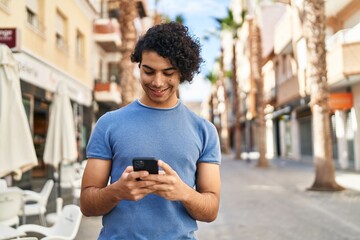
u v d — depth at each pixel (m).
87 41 19.30
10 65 5.32
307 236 6.22
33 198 6.55
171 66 1.56
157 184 1.36
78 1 16.98
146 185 1.35
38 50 12.45
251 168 21.58
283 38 22.31
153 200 1.55
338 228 6.72
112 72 24.81
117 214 1.54
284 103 24.33
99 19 21.67
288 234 6.38
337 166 19.05
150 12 29.69
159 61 1.55
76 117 17.59
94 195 1.50
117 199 1.42
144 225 1.52
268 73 30.86
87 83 19.36
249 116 36.50
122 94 11.56
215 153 1.72
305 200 9.78
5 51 5.27
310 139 24.23
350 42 14.73
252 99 35.44
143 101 1.69
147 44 1.56
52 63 13.80
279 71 26.70
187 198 1.45
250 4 39.59
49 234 4.21
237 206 9.18
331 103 17.22
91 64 20.08
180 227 1.56
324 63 11.34
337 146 19.12
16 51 6.77
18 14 10.85
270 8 30.02
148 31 1.62
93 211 1.54
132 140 1.58
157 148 1.58
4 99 5.12
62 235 4.09
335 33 16.92
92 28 20.33
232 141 71.00
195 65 1.63
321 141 11.31
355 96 16.84
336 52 15.16
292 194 10.91
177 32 1.59
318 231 6.54
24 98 11.55
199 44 1.68
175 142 1.60
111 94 20.95
